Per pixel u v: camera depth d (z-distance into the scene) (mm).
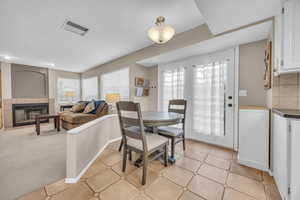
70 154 1418
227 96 2342
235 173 1576
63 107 5332
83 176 1523
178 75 3066
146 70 3740
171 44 2500
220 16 1520
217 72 2459
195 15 1848
